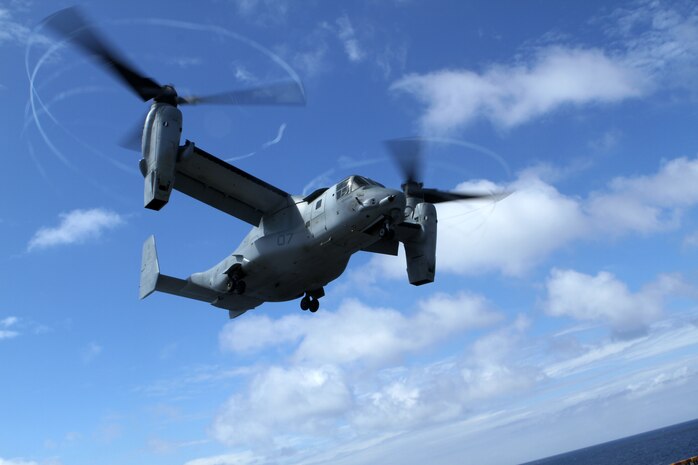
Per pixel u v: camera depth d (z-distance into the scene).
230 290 19.00
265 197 18.28
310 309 20.48
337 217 16.84
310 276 18.91
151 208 15.13
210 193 18.09
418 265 20.34
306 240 17.52
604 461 164.62
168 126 15.25
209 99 15.88
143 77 15.66
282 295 20.17
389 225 16.62
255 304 20.88
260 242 18.55
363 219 16.50
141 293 20.77
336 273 19.00
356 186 16.91
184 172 17.17
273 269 18.64
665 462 115.69
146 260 21.06
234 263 18.88
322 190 17.98
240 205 18.62
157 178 14.91
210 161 16.86
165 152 15.04
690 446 152.25
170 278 19.33
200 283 20.33
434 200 21.34
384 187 17.03
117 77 15.51
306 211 17.86
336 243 17.39
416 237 20.53
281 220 18.42
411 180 21.23
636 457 151.50
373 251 20.98
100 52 14.77
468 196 20.33
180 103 16.11
